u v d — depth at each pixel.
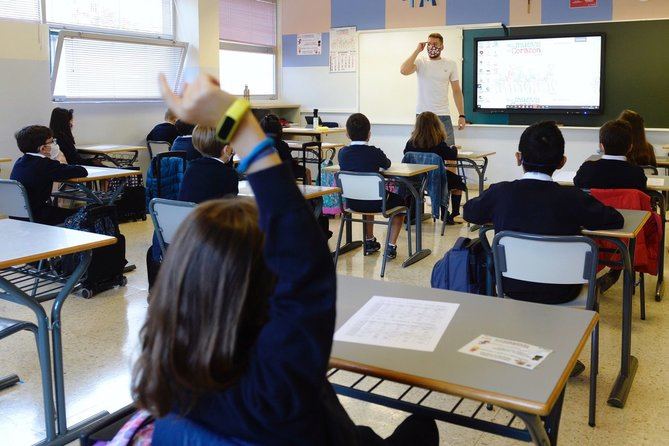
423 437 1.40
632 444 2.28
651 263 3.25
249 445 0.88
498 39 7.84
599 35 7.30
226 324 0.86
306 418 0.88
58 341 2.26
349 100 9.16
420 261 4.77
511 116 7.94
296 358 0.83
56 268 3.69
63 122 5.86
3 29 5.97
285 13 9.47
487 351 1.37
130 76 7.32
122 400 2.61
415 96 8.59
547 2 7.65
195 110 0.85
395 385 2.75
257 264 0.88
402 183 4.93
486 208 2.53
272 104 9.34
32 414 2.49
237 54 9.05
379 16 8.74
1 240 2.23
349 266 4.63
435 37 6.85
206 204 0.92
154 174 5.75
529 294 2.45
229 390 0.87
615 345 3.16
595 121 7.52
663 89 7.13
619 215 2.42
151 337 0.89
